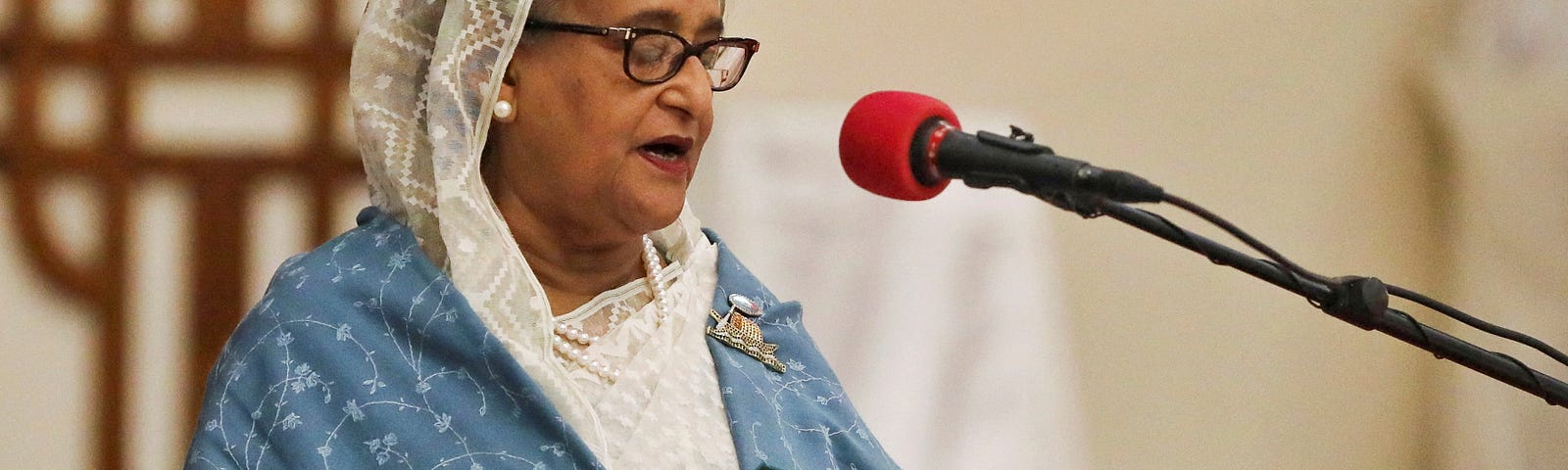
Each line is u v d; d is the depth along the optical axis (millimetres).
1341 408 13914
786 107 11633
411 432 5137
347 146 10633
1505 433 13609
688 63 5500
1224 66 13484
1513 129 13312
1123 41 13180
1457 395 13875
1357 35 13758
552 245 5746
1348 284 5059
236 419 5195
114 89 10477
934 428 11180
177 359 10672
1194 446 13500
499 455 5152
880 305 11234
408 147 5582
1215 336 13609
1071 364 13102
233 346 5414
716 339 5965
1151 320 13375
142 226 10578
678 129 5480
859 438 6203
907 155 5164
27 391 10570
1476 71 13445
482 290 5340
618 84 5434
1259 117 13586
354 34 10594
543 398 5227
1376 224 13844
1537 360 13375
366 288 5371
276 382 5195
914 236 11461
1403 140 13852
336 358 5223
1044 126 12883
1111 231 13266
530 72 5543
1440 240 13914
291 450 5082
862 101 5336
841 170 11398
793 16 11875
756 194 11086
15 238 10445
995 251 11703
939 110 5227
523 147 5617
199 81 10523
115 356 10625
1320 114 13719
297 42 10547
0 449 10547
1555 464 13477
